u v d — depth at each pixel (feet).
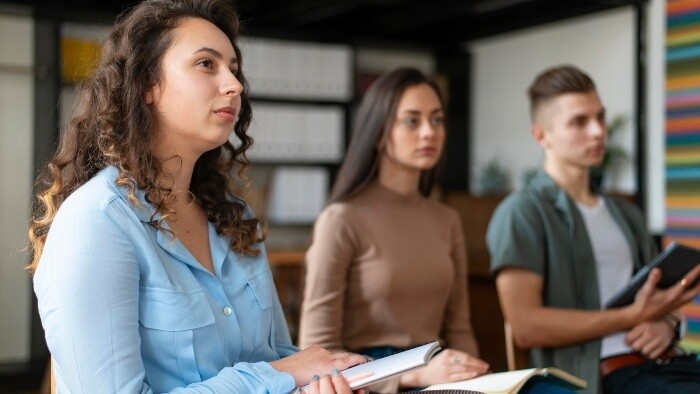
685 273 8.21
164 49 4.96
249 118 5.99
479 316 18.12
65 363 4.37
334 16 24.86
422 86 8.04
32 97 21.24
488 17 25.21
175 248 4.89
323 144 25.39
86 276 4.40
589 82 8.87
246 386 4.71
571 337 8.14
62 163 5.06
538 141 9.23
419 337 7.88
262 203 24.90
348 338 7.88
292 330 22.80
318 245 7.79
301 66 24.93
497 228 8.63
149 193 4.86
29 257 5.51
